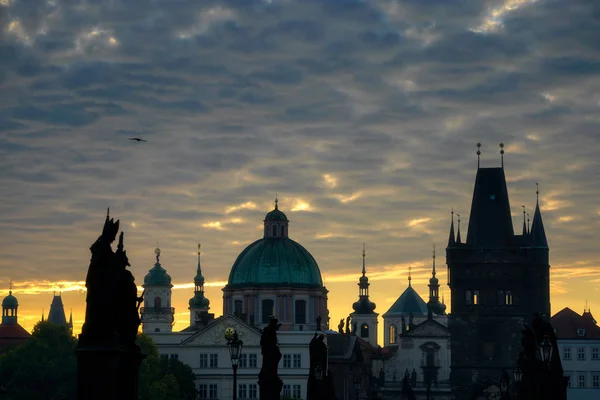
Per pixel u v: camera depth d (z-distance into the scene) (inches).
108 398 2096.5
